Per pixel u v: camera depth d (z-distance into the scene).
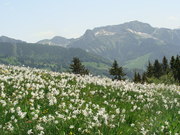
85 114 9.77
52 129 8.16
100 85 19.25
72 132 8.16
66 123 8.77
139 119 11.23
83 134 8.19
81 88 16.81
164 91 20.47
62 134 7.86
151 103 15.21
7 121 8.82
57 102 12.22
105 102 13.29
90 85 18.61
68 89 15.64
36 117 9.11
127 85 19.16
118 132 8.80
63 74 22.66
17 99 11.96
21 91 13.71
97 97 15.01
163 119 11.19
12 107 10.23
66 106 11.66
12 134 7.75
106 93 16.48
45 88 15.40
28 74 20.11
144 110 13.20
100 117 9.52
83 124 8.89
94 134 8.23
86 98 14.15
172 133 9.25
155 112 13.06
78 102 12.97
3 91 13.37
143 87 21.44
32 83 16.27
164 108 14.26
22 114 9.11
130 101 15.09
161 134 9.25
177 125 10.12
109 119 9.62
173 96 18.61
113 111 12.05
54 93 13.56
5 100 11.39
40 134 7.66
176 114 12.52
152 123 10.38
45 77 19.88
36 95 12.62
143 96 17.47
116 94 16.50
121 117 10.49
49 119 8.81
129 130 9.30
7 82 15.50
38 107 10.74
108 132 8.53
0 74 18.89
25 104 11.02
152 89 21.27
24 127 8.20
